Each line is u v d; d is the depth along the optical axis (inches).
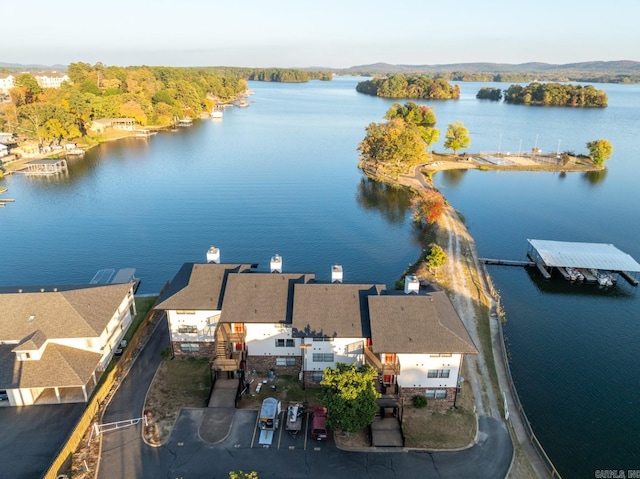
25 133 6781.5
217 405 1849.2
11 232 3946.9
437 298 2087.8
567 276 3208.7
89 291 2180.1
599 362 2315.5
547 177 6127.0
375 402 1667.1
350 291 2004.2
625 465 1708.9
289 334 1979.6
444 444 1688.0
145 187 5310.0
